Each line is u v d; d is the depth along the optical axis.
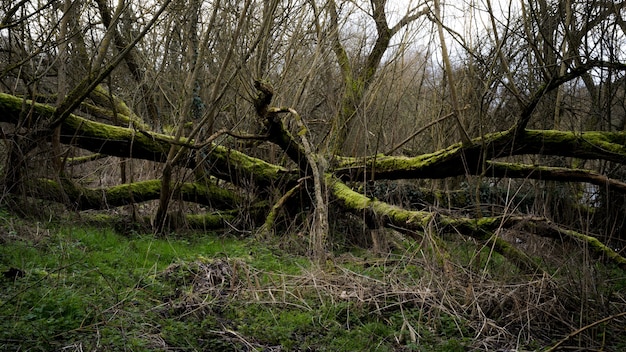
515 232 7.91
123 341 4.98
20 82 10.31
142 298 6.14
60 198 9.23
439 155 9.35
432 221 7.65
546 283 6.70
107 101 13.58
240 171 10.52
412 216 8.10
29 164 8.77
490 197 11.14
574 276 6.89
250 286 6.62
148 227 9.84
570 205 9.89
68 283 6.21
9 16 7.71
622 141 8.75
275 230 9.96
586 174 8.68
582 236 7.50
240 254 8.15
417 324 6.08
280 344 5.51
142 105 13.44
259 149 12.09
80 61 10.93
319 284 6.89
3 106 8.67
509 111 12.05
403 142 10.89
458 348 5.56
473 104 12.00
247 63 10.23
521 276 7.13
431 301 6.43
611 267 7.91
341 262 8.34
